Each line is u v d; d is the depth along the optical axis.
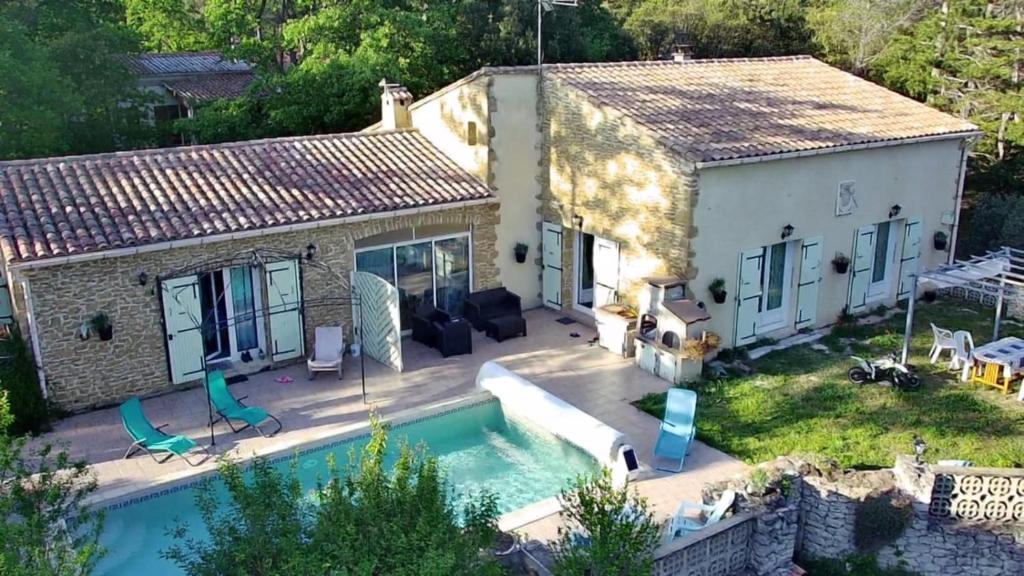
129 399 15.67
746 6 45.00
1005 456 13.43
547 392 15.68
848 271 20.19
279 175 18.42
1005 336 19.14
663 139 17.03
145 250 15.27
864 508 11.16
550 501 12.46
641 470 13.34
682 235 17.06
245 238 16.44
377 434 9.39
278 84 28.39
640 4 52.38
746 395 15.95
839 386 16.28
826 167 18.84
